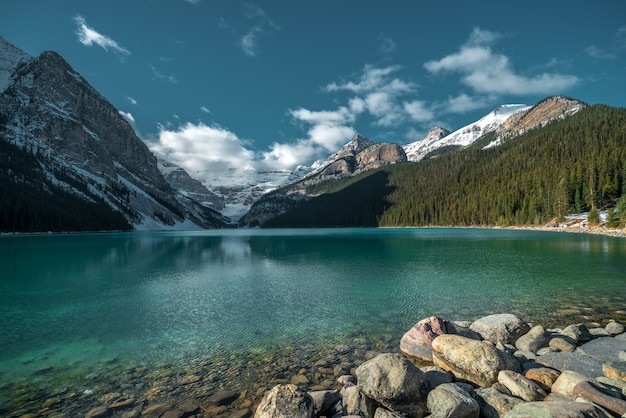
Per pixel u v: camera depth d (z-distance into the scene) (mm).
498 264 29844
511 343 10828
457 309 15875
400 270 27984
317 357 10664
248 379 9242
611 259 30781
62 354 11391
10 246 59656
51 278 26875
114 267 33469
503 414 6305
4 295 20656
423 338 10500
